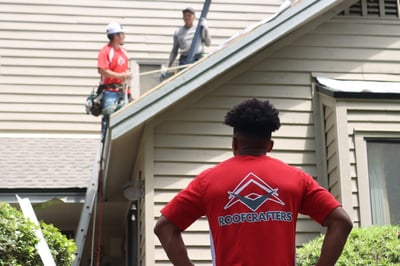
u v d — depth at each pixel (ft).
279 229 15.38
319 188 15.99
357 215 35.47
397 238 29.81
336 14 39.42
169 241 15.80
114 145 35.76
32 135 50.47
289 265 15.29
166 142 36.55
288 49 38.68
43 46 52.31
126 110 34.58
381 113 36.73
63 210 45.55
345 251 29.04
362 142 36.35
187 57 43.98
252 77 38.01
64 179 41.65
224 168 16.05
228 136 37.14
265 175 15.80
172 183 36.14
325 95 37.50
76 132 50.93
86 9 53.36
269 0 55.11
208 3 44.45
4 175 42.04
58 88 51.67
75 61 52.39
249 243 15.25
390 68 39.37
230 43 35.96
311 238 36.19
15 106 50.90
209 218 15.74
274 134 37.63
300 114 38.01
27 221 28.94
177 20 53.98
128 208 44.98
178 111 36.96
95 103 41.34
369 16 39.70
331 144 37.09
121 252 50.39
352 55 39.17
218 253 15.46
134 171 40.29
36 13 52.80
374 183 36.09
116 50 42.39
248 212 15.43
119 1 53.83
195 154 36.68
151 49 53.11
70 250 31.17
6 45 52.01
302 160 37.47
